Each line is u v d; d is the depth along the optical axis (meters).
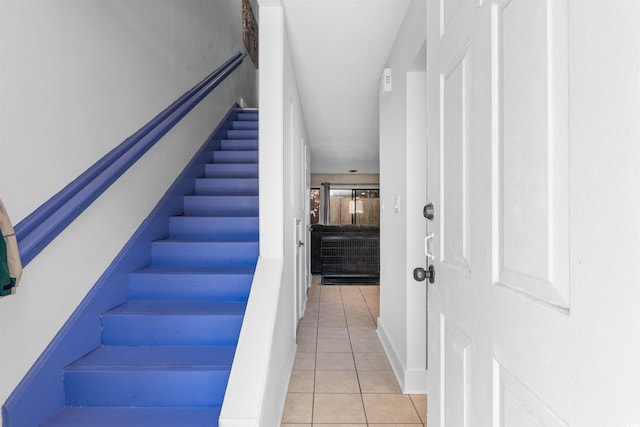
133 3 2.15
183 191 2.92
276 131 2.07
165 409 1.56
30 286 1.36
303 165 4.02
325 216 9.62
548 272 0.60
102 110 1.84
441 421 1.14
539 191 0.63
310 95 3.51
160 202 2.53
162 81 2.56
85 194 1.47
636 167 0.43
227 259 2.37
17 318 1.29
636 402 0.42
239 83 5.03
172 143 2.74
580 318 0.52
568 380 0.55
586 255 0.51
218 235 2.63
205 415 1.53
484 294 0.83
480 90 0.86
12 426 1.25
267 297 1.78
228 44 4.45
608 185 0.47
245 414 1.22
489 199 0.81
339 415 2.02
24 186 1.33
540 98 0.62
